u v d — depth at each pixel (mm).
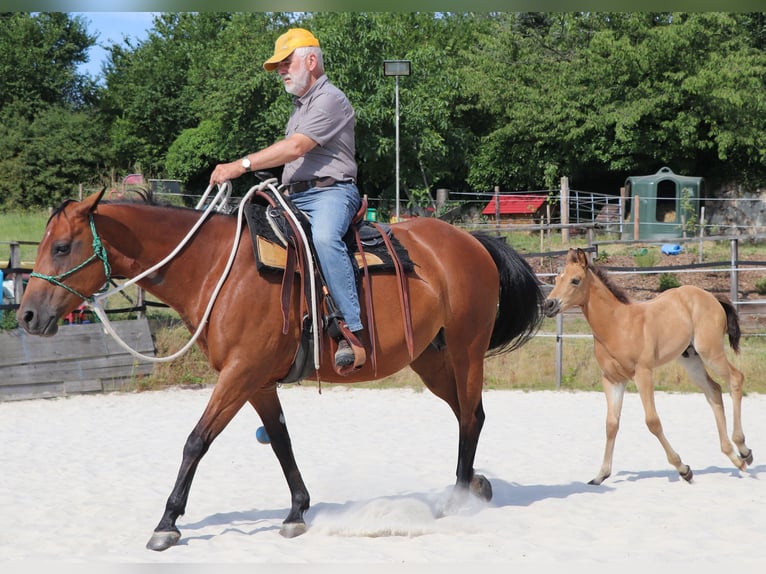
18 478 7023
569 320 15188
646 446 8406
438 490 6570
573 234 24406
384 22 28406
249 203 5180
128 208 4984
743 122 27031
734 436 7098
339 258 5066
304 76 5211
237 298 4891
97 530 5383
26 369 11945
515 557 4668
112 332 4891
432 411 10828
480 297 5824
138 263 4988
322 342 5133
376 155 25781
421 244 5688
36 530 5336
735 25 27438
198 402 11617
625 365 6762
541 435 9047
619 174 30984
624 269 13406
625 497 6203
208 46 35375
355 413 10688
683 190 24547
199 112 32938
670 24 27297
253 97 27641
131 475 7184
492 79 29547
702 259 18406
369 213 23391
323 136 5164
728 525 5355
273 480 7016
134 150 35062
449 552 4781
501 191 30938
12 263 12445
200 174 31656
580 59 28797
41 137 32875
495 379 12789
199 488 6711
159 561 4617
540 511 5754
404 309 5348
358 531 5305
